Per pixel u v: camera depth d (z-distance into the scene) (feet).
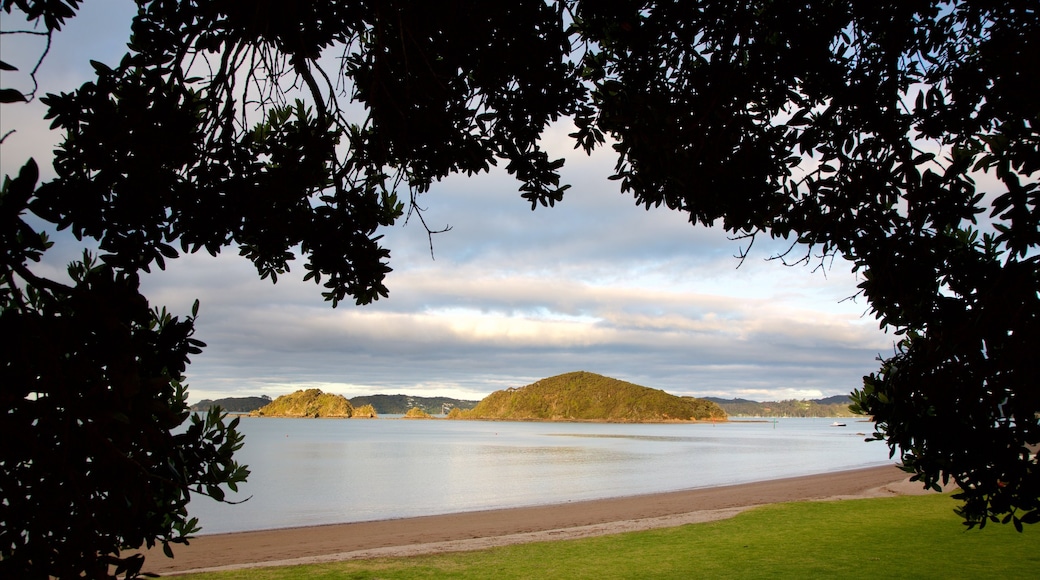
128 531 7.01
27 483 6.10
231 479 10.28
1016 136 10.52
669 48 12.33
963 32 11.96
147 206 8.47
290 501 93.35
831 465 160.35
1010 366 9.14
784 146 11.85
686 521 50.93
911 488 65.92
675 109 11.37
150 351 8.04
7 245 5.95
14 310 6.06
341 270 12.18
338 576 32.04
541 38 11.05
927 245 11.13
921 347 11.84
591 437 400.06
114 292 6.52
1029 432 10.42
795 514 48.29
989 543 32.58
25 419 5.93
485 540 46.57
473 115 12.39
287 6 9.87
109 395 6.29
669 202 12.41
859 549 32.42
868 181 10.87
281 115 13.01
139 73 9.52
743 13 11.03
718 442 329.31
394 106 10.91
